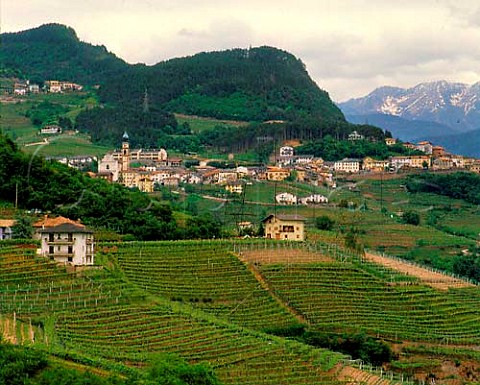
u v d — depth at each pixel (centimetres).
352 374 18850
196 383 15262
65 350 16450
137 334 19225
